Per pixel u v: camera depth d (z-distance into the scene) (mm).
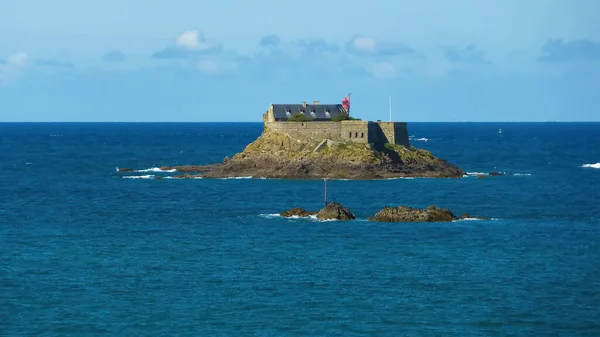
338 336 182750
